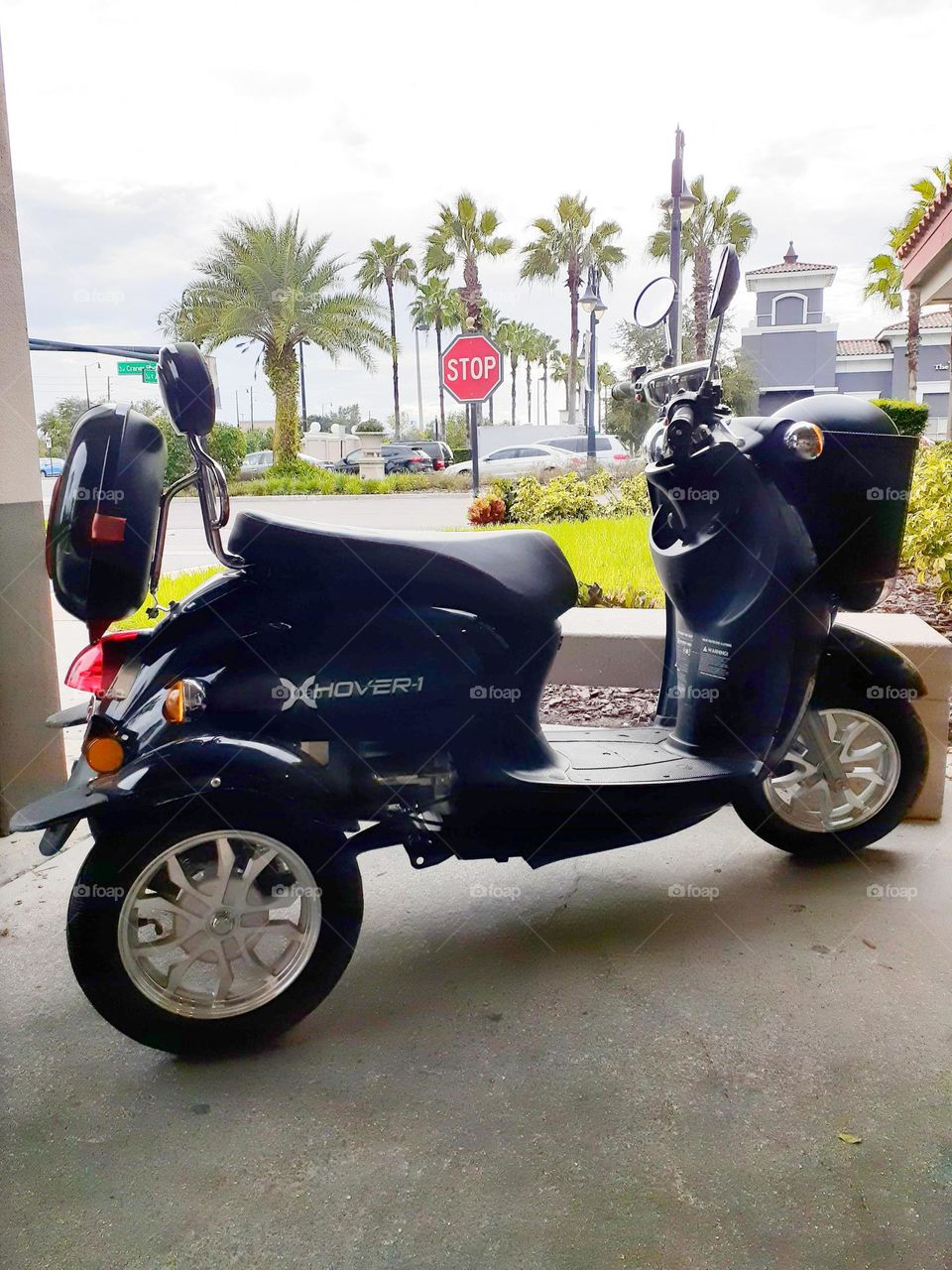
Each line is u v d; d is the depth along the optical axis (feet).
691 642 10.41
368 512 54.75
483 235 112.88
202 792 7.52
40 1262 6.06
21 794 12.76
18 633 12.41
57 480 7.74
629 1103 7.42
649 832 9.58
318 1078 7.81
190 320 78.59
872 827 11.35
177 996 7.88
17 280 11.86
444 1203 6.48
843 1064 7.84
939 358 108.37
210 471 8.17
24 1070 7.97
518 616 8.77
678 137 42.55
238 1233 6.26
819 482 9.86
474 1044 8.21
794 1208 6.36
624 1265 5.94
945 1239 6.10
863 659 10.93
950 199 37.81
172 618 8.29
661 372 11.14
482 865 11.77
